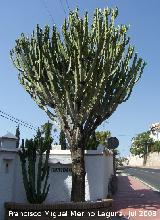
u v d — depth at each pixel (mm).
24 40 15820
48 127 16125
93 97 14906
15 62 16375
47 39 15195
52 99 15758
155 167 82812
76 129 15641
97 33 14836
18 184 14797
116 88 15953
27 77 16234
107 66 14648
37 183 14789
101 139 46156
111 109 15961
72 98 15352
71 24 14938
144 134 103812
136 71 16078
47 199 15992
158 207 16422
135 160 123375
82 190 15281
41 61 15227
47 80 15492
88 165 17031
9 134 14227
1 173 13656
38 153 15414
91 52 14984
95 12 15086
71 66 14945
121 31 15250
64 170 16344
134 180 35344
